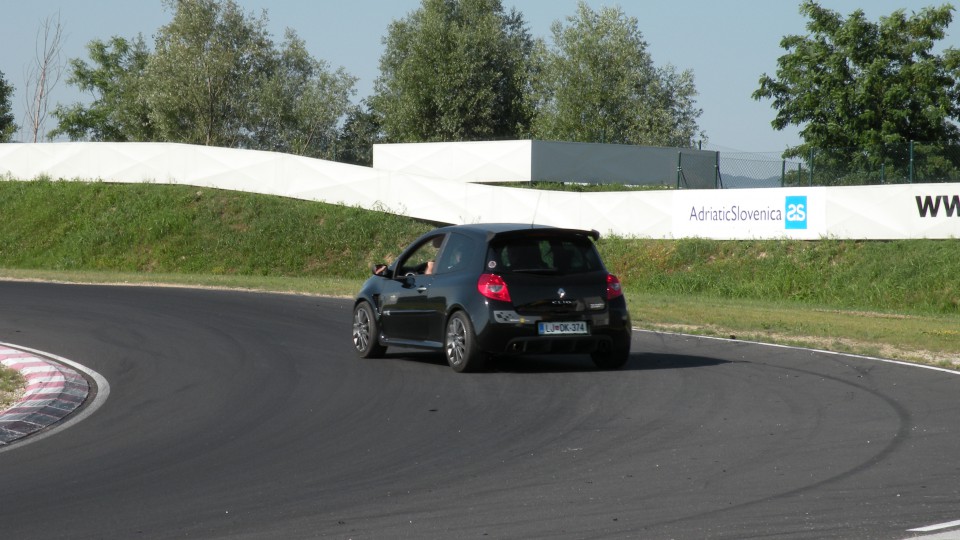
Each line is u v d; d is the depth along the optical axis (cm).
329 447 3206
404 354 5441
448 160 15938
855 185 11331
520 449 3125
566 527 2262
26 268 15162
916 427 3353
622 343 4744
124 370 4956
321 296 9181
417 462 2973
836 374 4572
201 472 2886
